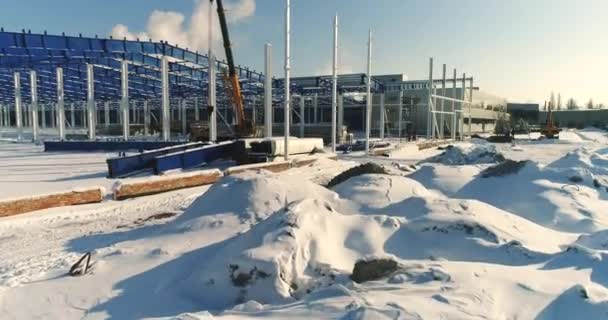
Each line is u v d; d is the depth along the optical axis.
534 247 6.20
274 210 8.60
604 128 81.25
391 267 5.32
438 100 59.59
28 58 31.91
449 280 4.85
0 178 17.30
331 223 6.58
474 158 20.34
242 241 6.23
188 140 34.00
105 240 8.59
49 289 5.95
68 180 16.91
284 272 5.43
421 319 3.94
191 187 15.50
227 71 27.20
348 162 24.39
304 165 21.73
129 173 18.39
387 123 56.09
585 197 10.37
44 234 9.28
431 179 13.36
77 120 77.06
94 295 5.71
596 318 4.05
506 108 92.06
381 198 9.37
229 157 22.23
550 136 52.44
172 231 8.10
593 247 6.29
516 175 11.93
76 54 29.72
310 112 67.50
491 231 6.35
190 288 5.65
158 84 43.12
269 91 24.77
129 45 28.70
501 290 4.61
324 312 4.31
